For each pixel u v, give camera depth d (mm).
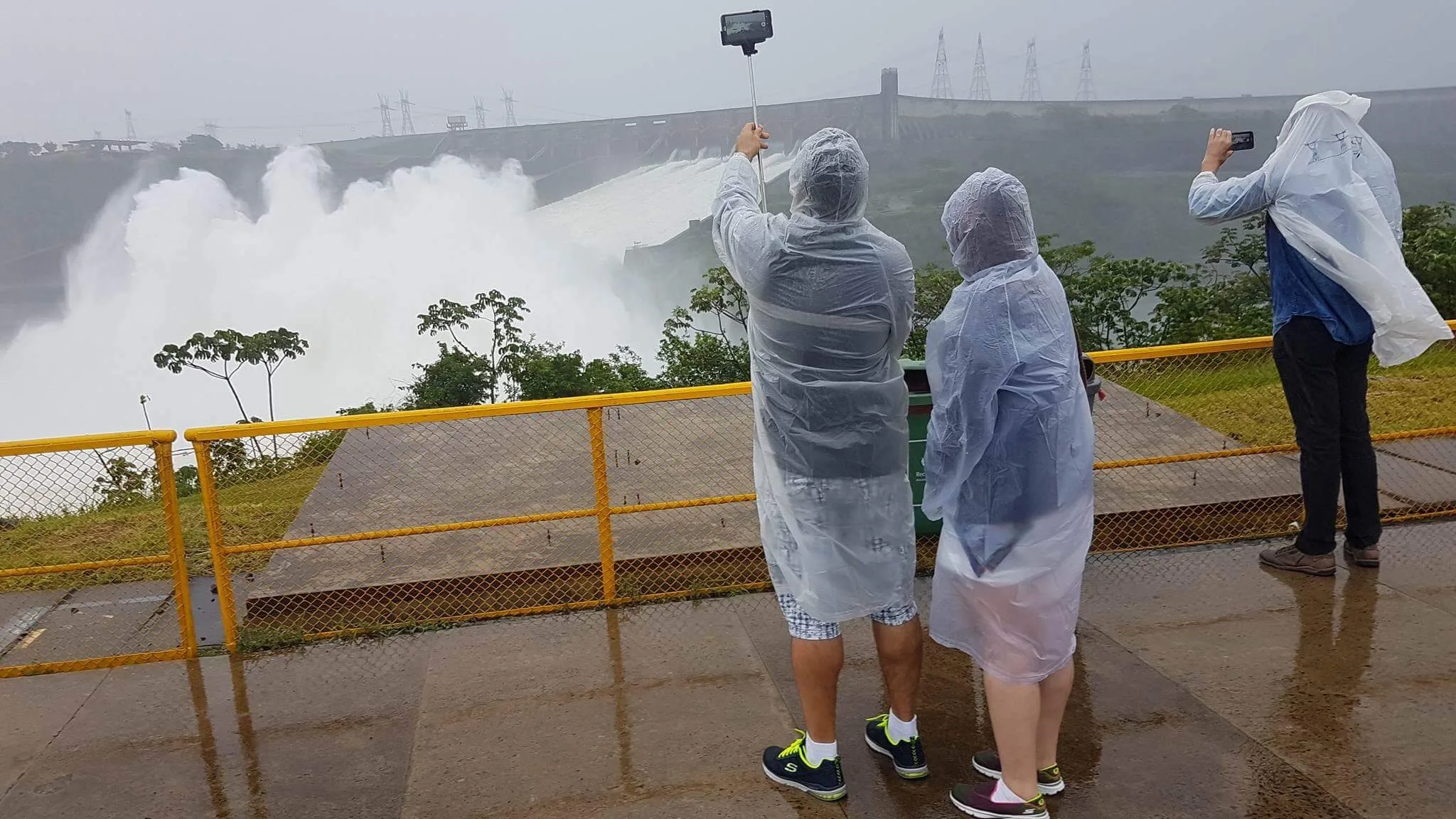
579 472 5777
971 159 123312
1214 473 4980
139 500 6398
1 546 5215
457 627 3713
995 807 2234
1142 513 4320
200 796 2629
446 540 4566
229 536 5176
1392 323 3312
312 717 3053
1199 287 13852
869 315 2131
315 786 2648
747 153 2453
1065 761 2578
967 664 3197
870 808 2404
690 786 2553
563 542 4465
